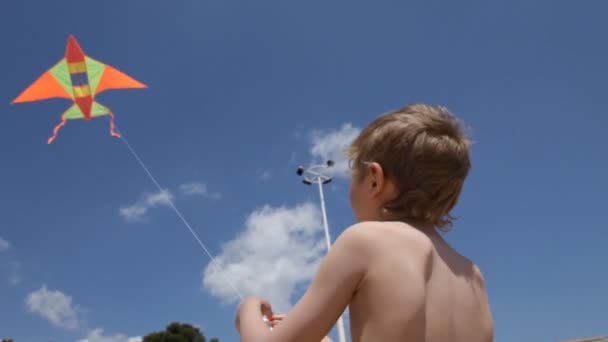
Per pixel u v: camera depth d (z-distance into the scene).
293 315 1.36
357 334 1.35
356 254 1.38
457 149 1.58
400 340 1.25
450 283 1.44
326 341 1.62
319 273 1.40
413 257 1.37
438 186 1.55
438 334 1.34
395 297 1.29
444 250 1.53
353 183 1.66
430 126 1.58
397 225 1.46
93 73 6.89
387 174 1.57
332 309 1.35
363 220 1.62
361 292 1.36
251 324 1.44
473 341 1.42
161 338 39.12
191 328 41.00
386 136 1.57
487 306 1.55
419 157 1.54
